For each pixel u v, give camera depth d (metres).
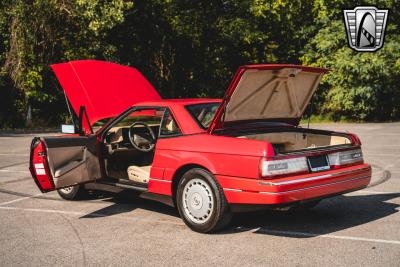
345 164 5.73
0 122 26.23
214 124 5.54
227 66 31.23
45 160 6.02
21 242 5.19
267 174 4.95
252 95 5.70
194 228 5.48
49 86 27.31
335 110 27.88
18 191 8.20
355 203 6.95
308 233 5.41
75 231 5.60
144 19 29.14
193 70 30.78
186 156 5.54
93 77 7.26
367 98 25.38
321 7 26.25
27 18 24.58
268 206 4.98
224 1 29.84
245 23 28.83
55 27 25.34
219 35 29.30
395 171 9.74
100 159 6.57
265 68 5.34
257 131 6.08
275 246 4.93
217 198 5.23
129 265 4.41
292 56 30.45
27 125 26.42
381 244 4.97
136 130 6.99
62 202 7.27
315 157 5.41
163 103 6.11
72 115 7.37
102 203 7.15
